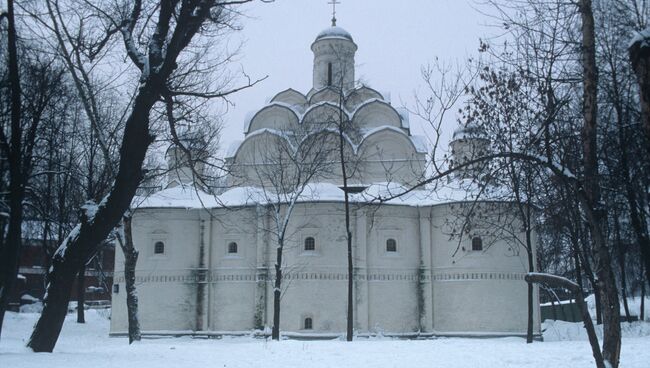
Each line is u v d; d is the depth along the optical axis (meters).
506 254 33.44
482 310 32.88
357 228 34.03
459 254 33.72
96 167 33.78
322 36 43.00
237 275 34.66
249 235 34.94
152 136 15.07
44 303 15.09
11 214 15.02
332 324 32.81
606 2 18.11
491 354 15.68
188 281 35.12
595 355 7.79
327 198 33.97
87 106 20.55
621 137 18.05
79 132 30.06
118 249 36.09
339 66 41.72
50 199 32.44
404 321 33.81
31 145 17.53
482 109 18.38
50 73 21.50
